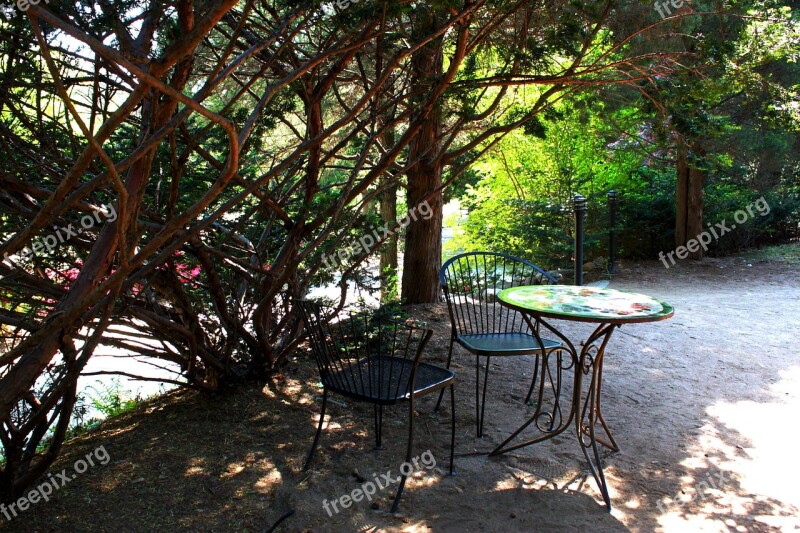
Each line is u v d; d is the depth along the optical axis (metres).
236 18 3.37
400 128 8.42
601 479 2.70
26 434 2.44
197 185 3.66
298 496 2.65
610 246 9.30
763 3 4.12
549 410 3.68
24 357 2.23
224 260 3.47
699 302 6.92
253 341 3.76
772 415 3.64
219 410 3.54
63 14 2.32
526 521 2.51
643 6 5.58
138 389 4.57
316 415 3.52
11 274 2.63
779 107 3.48
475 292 7.81
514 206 9.63
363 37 2.79
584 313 2.71
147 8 2.70
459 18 2.59
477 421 3.28
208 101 6.13
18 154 2.98
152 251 1.89
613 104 7.88
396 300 5.62
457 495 2.70
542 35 3.77
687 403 3.84
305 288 4.09
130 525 2.42
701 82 3.45
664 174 10.78
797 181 11.38
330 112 7.74
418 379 2.92
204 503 2.60
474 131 7.38
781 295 7.27
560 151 9.62
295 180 4.30
